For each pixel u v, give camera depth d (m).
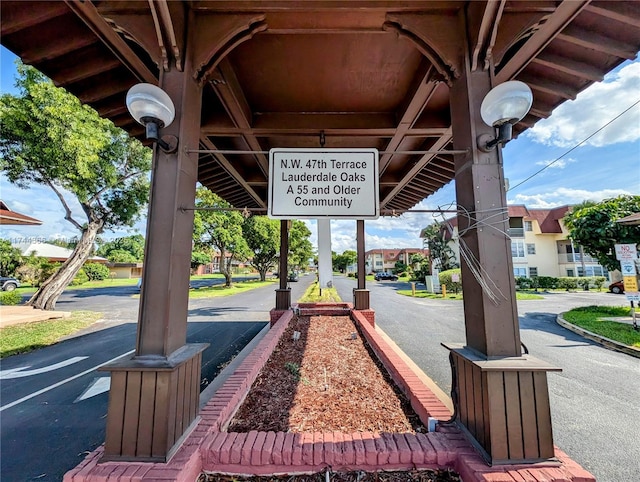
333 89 2.89
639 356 4.86
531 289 20.83
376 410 2.37
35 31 1.81
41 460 2.27
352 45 2.29
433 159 3.97
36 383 3.81
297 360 3.72
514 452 1.40
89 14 1.63
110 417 1.43
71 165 7.79
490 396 1.42
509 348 1.53
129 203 9.70
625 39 1.84
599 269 23.27
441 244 21.80
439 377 3.74
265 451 1.56
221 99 2.66
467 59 1.75
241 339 5.92
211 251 21.19
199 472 1.54
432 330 6.71
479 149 1.67
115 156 8.87
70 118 7.41
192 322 7.79
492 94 1.51
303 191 1.87
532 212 26.00
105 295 14.84
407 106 2.91
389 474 1.54
